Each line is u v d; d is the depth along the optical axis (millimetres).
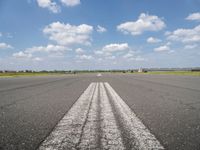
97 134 3562
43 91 12148
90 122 4461
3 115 5328
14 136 3496
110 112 5613
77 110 5949
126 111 5754
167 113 5469
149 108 6242
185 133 3619
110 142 3139
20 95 10148
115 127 4027
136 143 3096
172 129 3885
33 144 3086
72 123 4391
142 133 3617
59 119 4797
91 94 10234
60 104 7141
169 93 10539
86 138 3340
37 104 7199
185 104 7020
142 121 4543
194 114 5324
